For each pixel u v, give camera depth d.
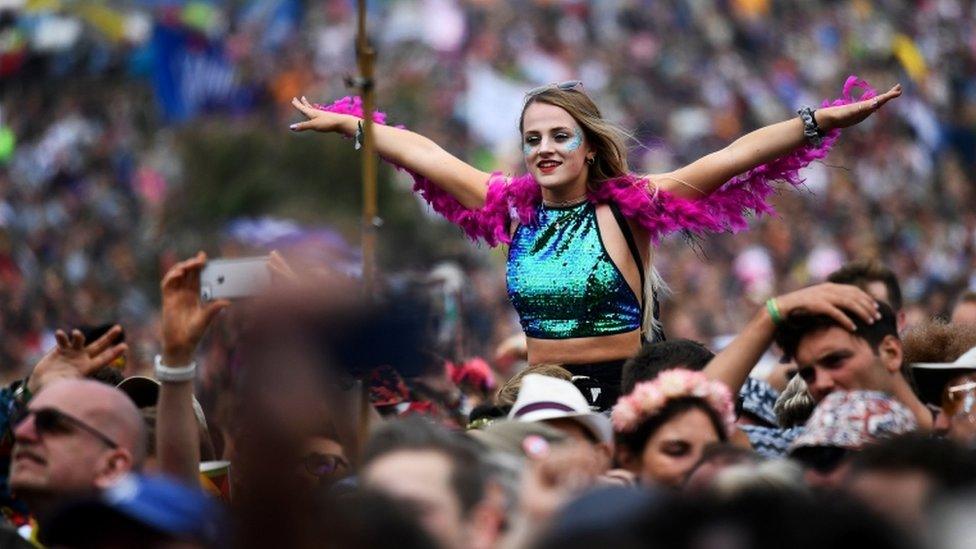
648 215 10.08
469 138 35.12
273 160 25.34
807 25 47.31
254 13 40.44
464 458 6.76
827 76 45.41
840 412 7.81
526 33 43.38
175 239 29.05
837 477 7.20
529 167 10.17
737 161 10.01
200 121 30.88
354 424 7.67
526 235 10.30
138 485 6.84
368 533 6.38
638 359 8.95
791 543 5.67
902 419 7.79
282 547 6.42
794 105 43.97
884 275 12.58
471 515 6.65
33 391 8.72
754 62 45.41
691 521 5.71
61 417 7.83
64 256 32.41
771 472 6.54
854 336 8.12
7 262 31.36
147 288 29.69
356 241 12.83
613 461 8.14
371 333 6.67
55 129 39.00
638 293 10.20
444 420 9.53
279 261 9.12
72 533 6.73
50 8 41.94
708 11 46.72
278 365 6.50
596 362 10.14
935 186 38.44
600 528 5.68
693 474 7.22
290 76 37.81
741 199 10.15
